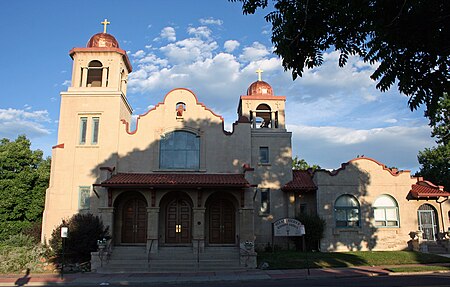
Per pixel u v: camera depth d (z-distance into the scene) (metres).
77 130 28.05
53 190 27.05
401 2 6.63
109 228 24.84
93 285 18.27
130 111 32.56
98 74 30.28
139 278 19.78
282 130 30.69
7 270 22.03
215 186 24.69
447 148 39.22
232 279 19.09
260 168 29.83
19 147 33.09
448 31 6.70
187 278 19.56
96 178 27.28
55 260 23.98
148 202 25.45
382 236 28.39
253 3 7.96
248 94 33.03
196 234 25.19
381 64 7.25
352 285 16.05
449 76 6.92
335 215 28.47
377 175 29.31
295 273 20.70
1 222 30.92
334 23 7.43
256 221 28.89
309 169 31.64
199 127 28.72
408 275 19.61
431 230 29.08
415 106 7.14
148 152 28.16
